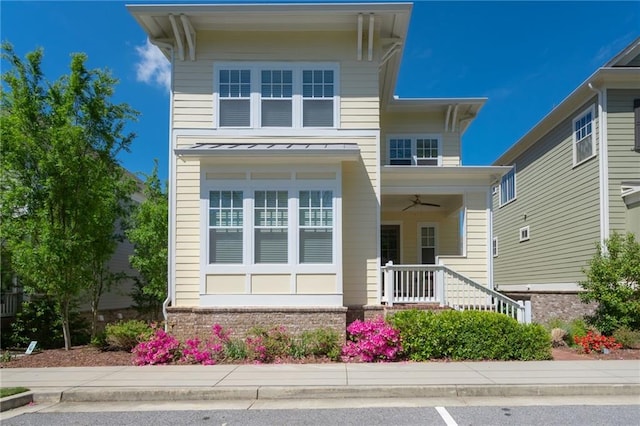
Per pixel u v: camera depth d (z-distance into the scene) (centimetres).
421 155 1570
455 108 1537
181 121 1134
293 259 1034
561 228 1585
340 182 1053
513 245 2067
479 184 1277
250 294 1029
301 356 920
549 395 680
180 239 1094
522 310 1058
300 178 1055
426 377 741
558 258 1606
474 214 1270
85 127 1104
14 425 561
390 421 559
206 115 1138
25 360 945
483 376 745
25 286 1152
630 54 1352
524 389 682
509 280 2117
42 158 1042
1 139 1022
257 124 1137
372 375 759
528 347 899
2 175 1059
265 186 1053
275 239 1045
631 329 1052
